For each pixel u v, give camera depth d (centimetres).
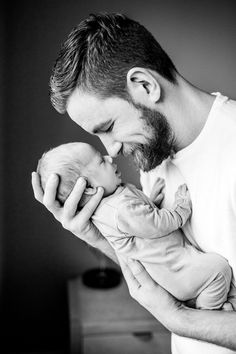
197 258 112
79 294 232
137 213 109
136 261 115
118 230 112
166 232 110
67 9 235
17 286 259
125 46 105
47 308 263
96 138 245
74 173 112
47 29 235
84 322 211
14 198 249
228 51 242
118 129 108
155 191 127
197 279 112
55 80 107
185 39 241
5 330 264
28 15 233
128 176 250
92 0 235
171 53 242
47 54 237
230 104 111
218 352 114
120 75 104
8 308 261
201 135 109
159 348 215
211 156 109
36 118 242
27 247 255
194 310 113
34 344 268
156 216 109
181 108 110
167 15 239
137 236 111
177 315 112
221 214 107
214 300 112
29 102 240
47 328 266
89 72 103
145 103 106
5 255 254
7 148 242
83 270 260
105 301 226
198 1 238
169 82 109
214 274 111
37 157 245
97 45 104
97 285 237
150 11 238
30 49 236
